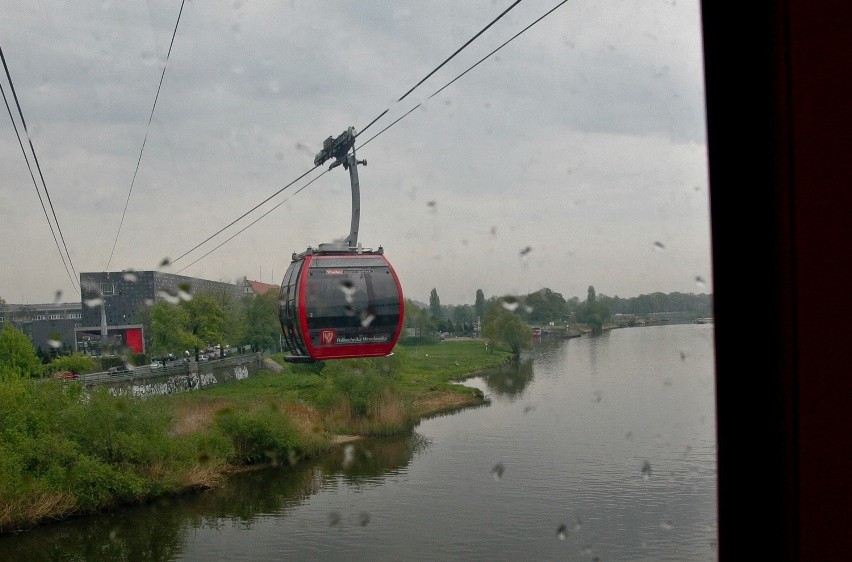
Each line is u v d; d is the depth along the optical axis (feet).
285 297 47.88
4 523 57.41
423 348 135.85
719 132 6.80
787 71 5.75
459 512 54.65
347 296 45.19
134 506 64.34
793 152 5.72
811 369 5.62
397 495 62.13
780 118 5.84
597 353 112.68
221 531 56.39
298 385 121.90
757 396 6.31
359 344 45.34
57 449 63.21
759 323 6.19
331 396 94.63
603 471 57.67
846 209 5.40
